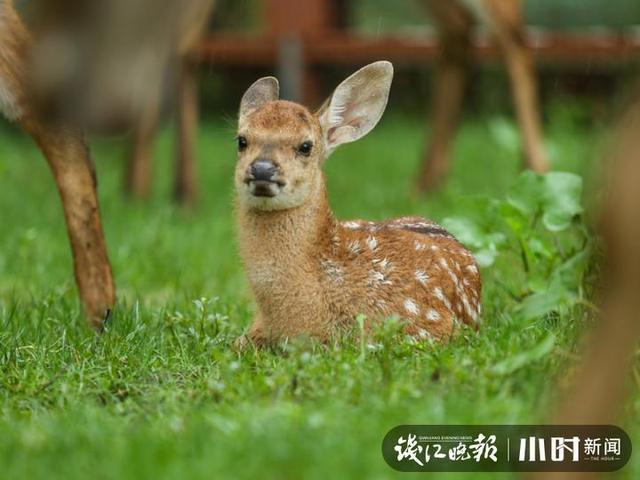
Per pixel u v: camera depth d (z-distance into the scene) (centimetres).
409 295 991
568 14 2923
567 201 1046
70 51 440
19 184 2136
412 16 3153
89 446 698
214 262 1459
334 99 1075
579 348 831
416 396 770
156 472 646
